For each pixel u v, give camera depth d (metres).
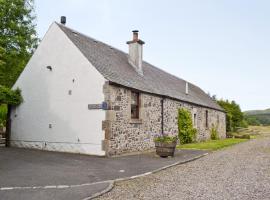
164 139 13.30
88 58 14.13
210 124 27.50
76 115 14.17
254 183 7.94
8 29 21.81
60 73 14.98
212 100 32.88
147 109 16.30
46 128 15.23
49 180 8.03
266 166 10.85
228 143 21.83
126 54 20.34
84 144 13.74
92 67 13.84
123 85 14.02
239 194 6.78
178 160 12.20
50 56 15.46
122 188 7.40
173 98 19.14
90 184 7.63
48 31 15.68
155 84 18.77
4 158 11.72
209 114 27.28
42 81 15.66
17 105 16.53
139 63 18.67
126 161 11.81
